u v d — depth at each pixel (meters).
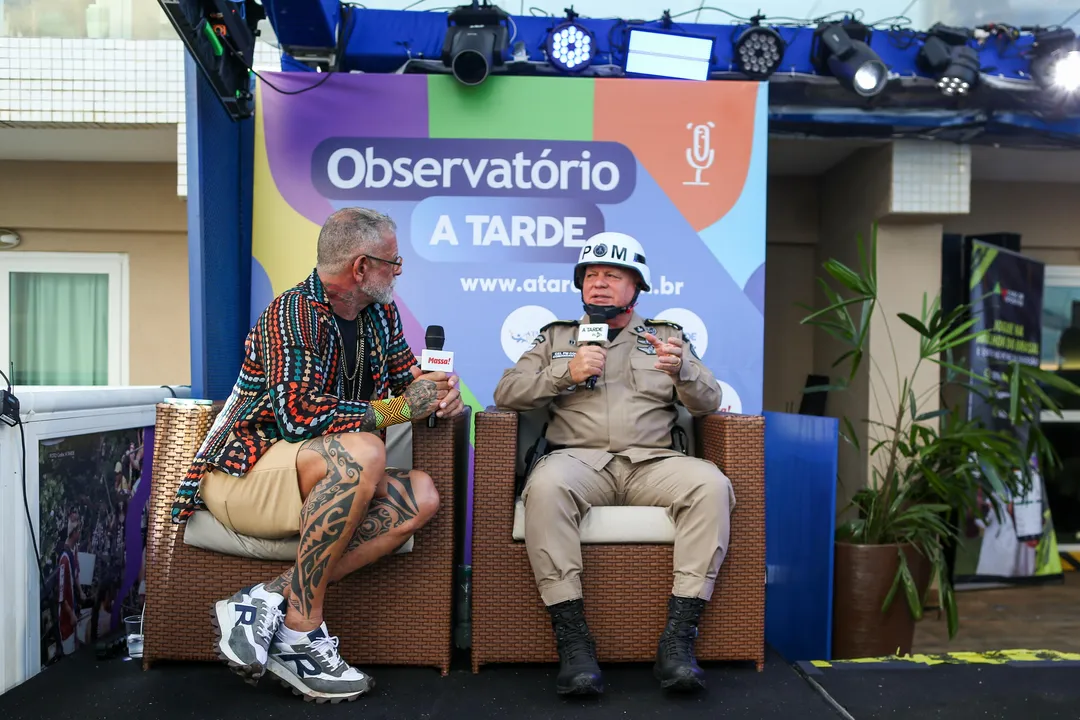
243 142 3.18
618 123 3.26
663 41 3.42
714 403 2.28
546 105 3.25
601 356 2.13
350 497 1.80
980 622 3.67
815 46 3.61
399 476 1.99
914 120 3.76
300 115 3.22
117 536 2.53
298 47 3.32
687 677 1.88
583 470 2.12
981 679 2.11
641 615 2.08
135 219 4.67
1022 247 5.07
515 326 3.25
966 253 4.36
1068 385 3.27
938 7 3.69
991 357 4.29
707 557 1.97
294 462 1.84
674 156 3.27
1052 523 4.73
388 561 2.06
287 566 2.01
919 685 2.07
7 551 1.95
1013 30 3.72
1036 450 4.39
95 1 3.85
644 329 2.43
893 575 2.93
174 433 2.07
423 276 3.24
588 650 1.94
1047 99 3.72
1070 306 5.10
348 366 2.02
